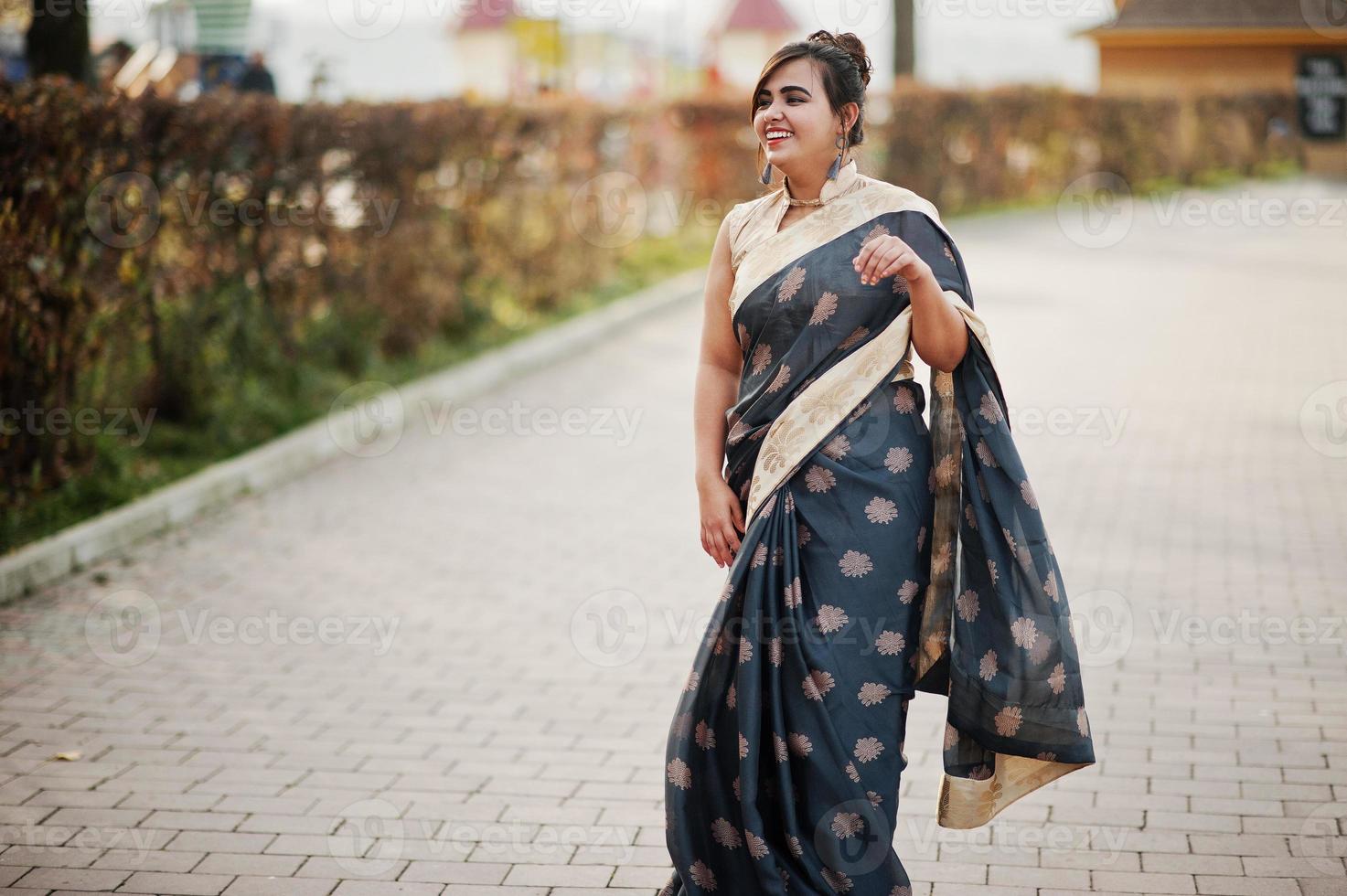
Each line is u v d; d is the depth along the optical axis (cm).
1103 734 467
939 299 294
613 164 1484
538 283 1302
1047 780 325
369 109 986
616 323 1306
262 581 649
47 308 707
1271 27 3144
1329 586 605
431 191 1083
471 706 507
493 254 1216
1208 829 401
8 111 649
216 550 695
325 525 738
